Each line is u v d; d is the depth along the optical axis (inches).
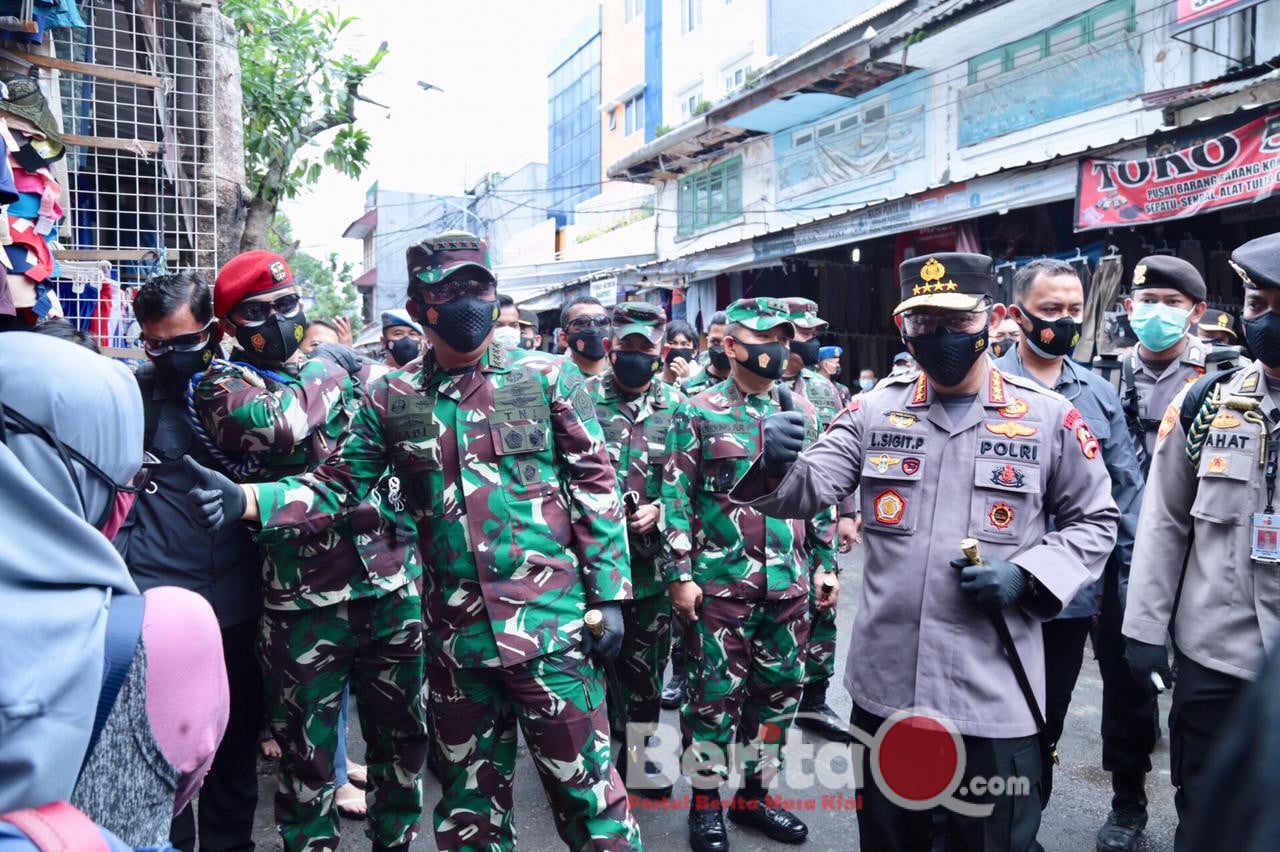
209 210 182.9
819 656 167.2
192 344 102.0
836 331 484.1
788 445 86.7
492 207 1239.5
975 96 424.8
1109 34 362.9
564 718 95.0
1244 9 289.0
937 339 86.5
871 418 96.3
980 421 90.6
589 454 100.6
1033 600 84.8
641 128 916.0
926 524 89.2
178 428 104.0
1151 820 134.8
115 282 163.3
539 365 102.5
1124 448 126.6
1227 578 93.3
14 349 42.9
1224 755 31.8
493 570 95.3
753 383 133.1
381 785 115.4
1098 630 128.3
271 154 251.1
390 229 1435.8
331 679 107.2
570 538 100.8
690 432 131.1
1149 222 270.4
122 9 174.1
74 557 38.3
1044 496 90.3
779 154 568.1
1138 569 102.2
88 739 36.1
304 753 106.5
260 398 101.2
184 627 43.3
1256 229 308.2
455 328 94.5
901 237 439.2
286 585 103.7
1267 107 237.8
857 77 464.1
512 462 97.7
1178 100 290.5
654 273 535.5
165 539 102.2
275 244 265.6
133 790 39.4
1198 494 96.4
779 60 545.6
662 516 131.1
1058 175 297.0
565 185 1183.6
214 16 184.1
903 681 88.6
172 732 42.2
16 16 135.7
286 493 97.0
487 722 100.0
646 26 886.4
